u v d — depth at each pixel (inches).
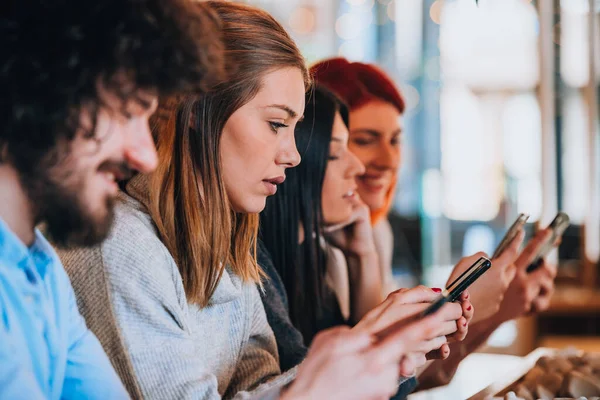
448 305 42.0
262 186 47.1
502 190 169.2
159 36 30.0
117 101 30.4
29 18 28.8
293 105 46.6
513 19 167.0
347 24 173.5
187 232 45.1
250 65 44.9
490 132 169.6
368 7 172.9
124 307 40.9
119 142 31.0
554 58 166.1
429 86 171.6
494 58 168.2
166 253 43.5
